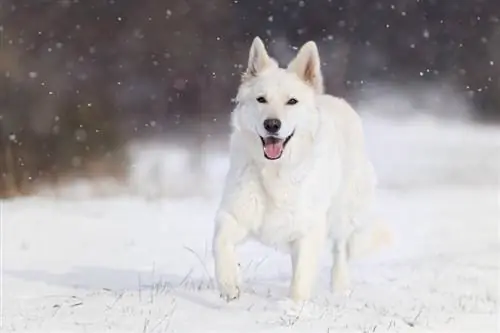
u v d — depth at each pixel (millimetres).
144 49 39000
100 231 17047
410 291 9852
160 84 38188
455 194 23578
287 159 8281
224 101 38562
